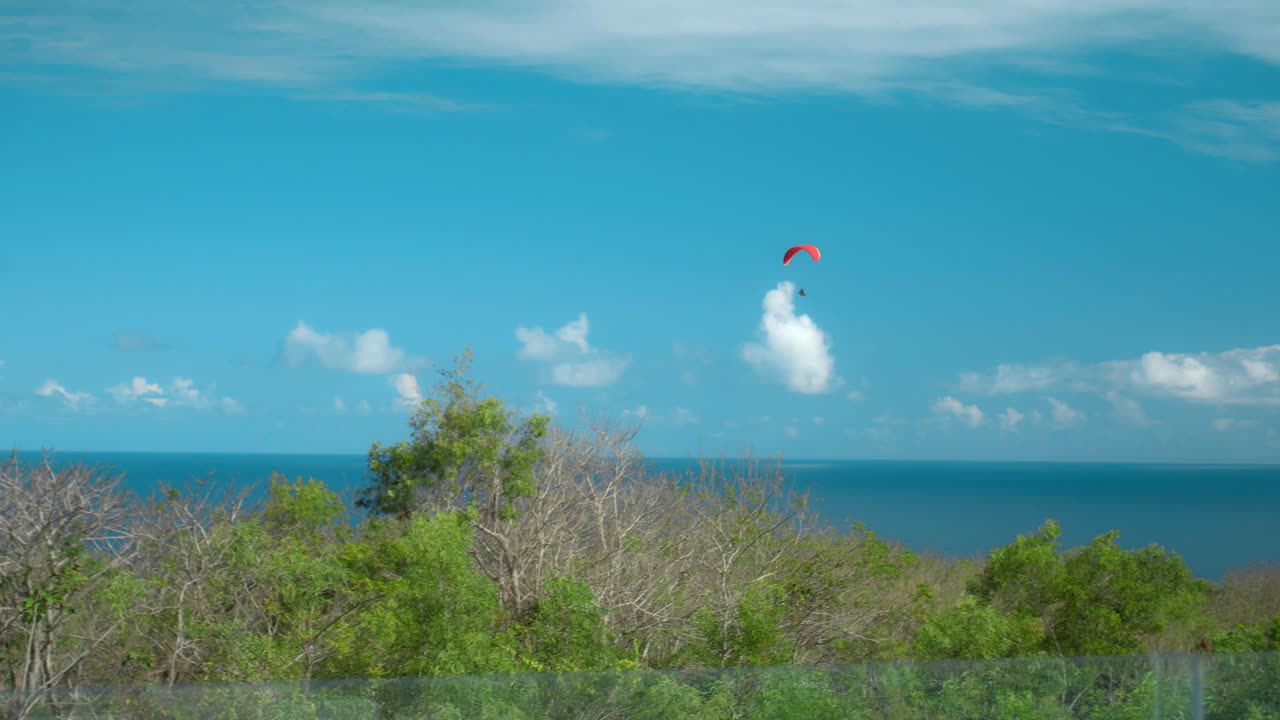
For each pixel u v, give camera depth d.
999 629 11.98
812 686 8.27
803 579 13.45
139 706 7.78
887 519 62.50
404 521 13.88
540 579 12.70
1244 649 13.51
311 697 7.86
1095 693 8.56
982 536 50.94
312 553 11.54
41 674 9.62
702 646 12.14
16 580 9.63
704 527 13.45
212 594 10.48
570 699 8.05
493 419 13.62
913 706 8.34
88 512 9.79
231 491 10.99
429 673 10.05
